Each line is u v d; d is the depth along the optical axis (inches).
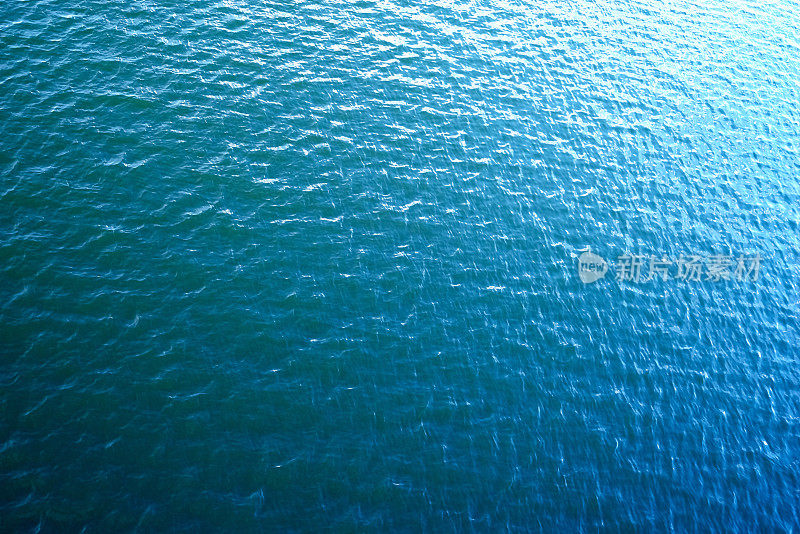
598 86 2667.3
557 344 1903.3
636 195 2319.1
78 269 1802.4
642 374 1881.2
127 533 1408.7
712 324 2025.1
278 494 1517.0
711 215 2304.4
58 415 1549.0
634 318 2000.5
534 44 2800.2
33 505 1413.6
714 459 1739.7
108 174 2014.0
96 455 1504.7
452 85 2554.1
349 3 2802.7
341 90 2437.3
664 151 2472.9
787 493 1702.8
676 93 2694.4
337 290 1908.2
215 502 1480.1
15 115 2084.2
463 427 1699.1
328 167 2193.7
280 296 1866.4
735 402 1861.5
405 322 1876.2
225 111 2267.5
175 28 2492.6
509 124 2456.9
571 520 1587.1
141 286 1807.3
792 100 2743.6
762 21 3110.2
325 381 1724.9
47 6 2436.0
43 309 1711.4
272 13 2667.3
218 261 1902.1
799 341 2022.6
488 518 1560.0
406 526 1519.4
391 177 2210.9
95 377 1624.0
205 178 2076.8
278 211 2048.5
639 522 1608.0
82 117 2133.4
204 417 1606.8
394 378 1760.6
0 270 1755.7
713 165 2455.7
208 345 1734.7
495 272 2033.7
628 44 2881.4
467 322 1907.0
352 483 1561.3
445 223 2126.0
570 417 1761.8
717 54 2901.1
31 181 1945.1
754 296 2106.3
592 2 3065.9
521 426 1724.9
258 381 1694.1
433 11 2854.3
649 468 1700.3
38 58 2261.3
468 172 2277.3
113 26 2434.8
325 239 2012.8
